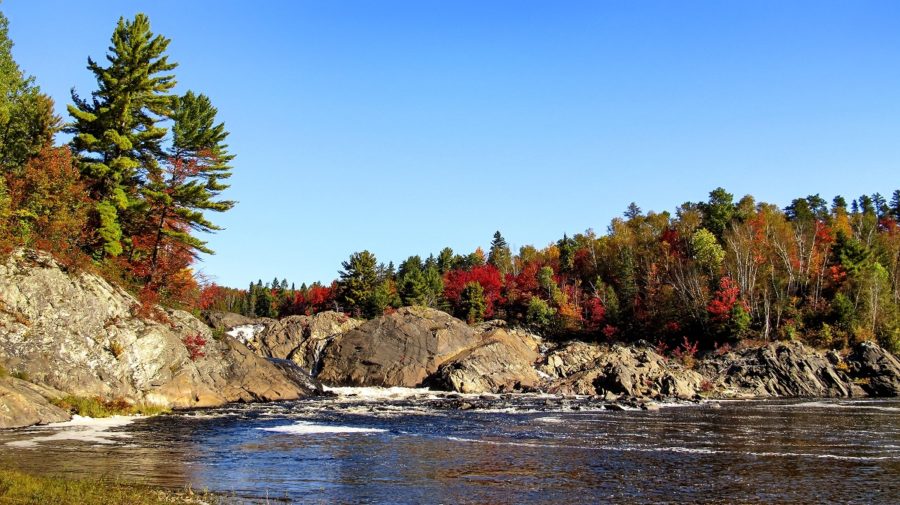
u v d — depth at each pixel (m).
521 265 155.88
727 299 84.12
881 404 51.34
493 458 24.36
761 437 30.53
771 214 119.88
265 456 24.27
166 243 55.72
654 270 104.88
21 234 41.97
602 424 35.91
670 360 76.44
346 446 27.02
